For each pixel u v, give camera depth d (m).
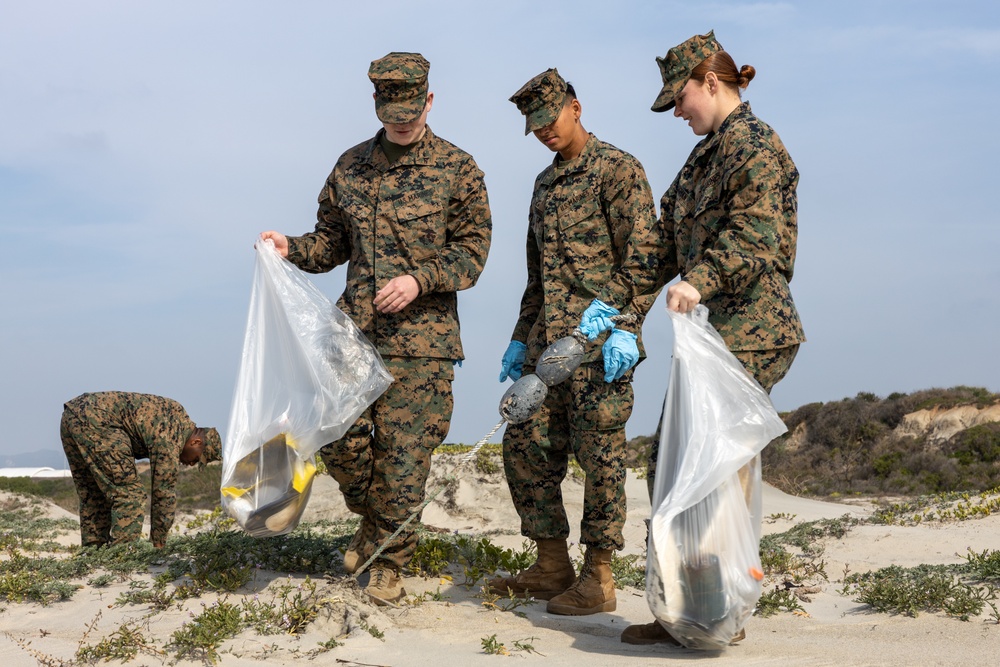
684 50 4.08
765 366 3.90
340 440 4.85
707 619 3.65
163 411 7.63
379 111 4.86
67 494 20.28
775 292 3.91
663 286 4.48
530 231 5.45
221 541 5.74
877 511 11.42
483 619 4.68
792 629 4.82
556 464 5.25
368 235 5.03
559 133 5.02
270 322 4.83
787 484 22.27
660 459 3.81
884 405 25.97
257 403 4.75
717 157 3.96
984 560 6.39
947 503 11.07
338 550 5.99
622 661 3.73
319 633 4.24
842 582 6.83
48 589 5.16
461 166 5.11
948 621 4.97
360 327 4.96
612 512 4.95
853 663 3.69
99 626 4.59
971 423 23.78
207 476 17.62
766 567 7.40
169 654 3.97
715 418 3.70
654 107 4.19
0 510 14.98
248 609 4.49
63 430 7.34
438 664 3.76
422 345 4.95
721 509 3.66
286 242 5.05
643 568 6.60
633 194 4.99
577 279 5.04
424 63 5.00
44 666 3.90
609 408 4.88
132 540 7.29
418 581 5.49
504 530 9.37
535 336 5.25
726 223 3.94
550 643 4.15
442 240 5.06
